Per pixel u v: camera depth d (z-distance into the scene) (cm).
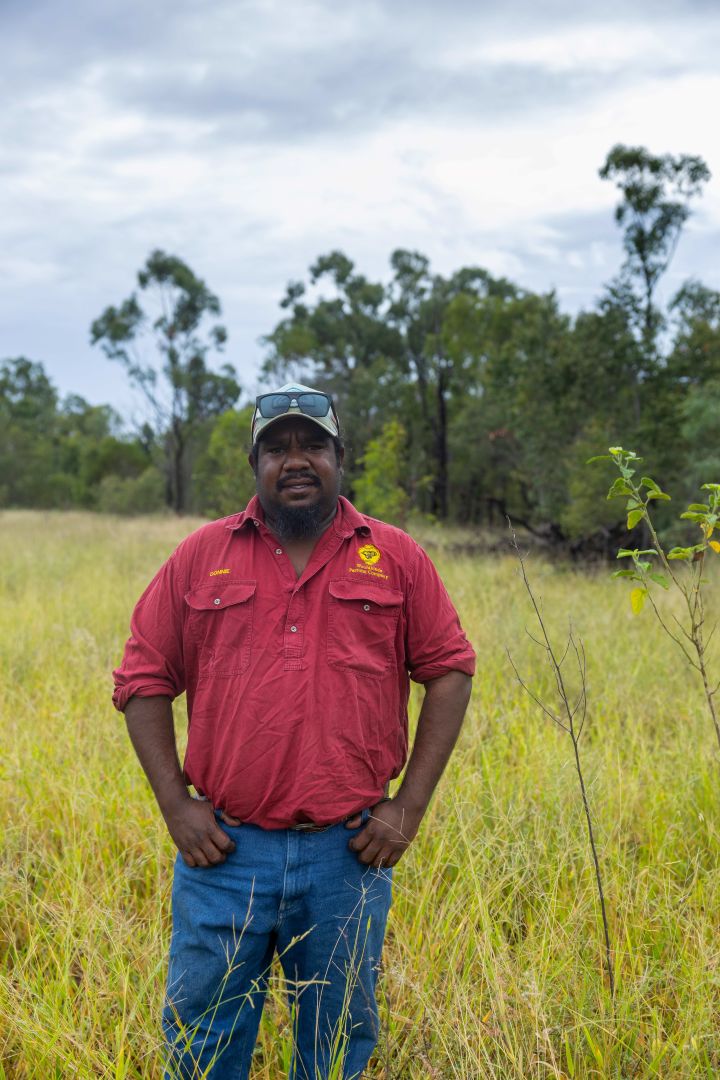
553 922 279
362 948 210
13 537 1694
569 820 345
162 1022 216
